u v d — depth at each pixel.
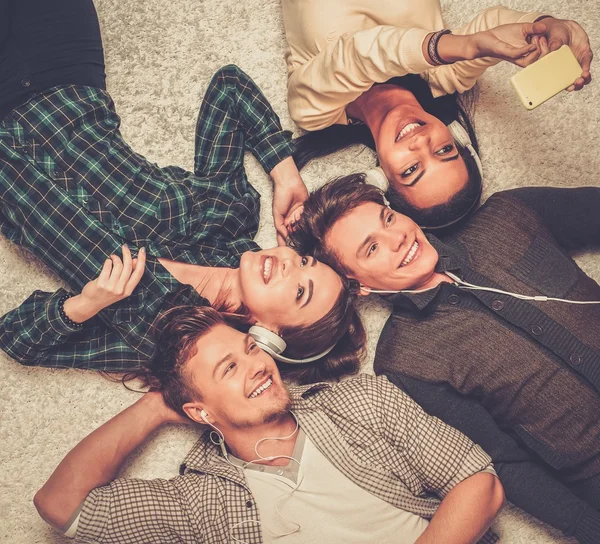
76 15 1.47
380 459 1.38
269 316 1.43
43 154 1.45
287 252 1.44
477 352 1.43
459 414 1.44
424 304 1.45
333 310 1.45
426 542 1.30
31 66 1.43
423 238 1.46
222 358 1.36
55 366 1.49
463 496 1.31
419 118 1.45
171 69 1.63
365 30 1.38
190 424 1.50
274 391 1.37
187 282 1.49
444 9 1.68
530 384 1.41
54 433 1.57
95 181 1.45
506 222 1.48
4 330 1.46
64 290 1.47
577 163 1.69
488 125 1.68
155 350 1.46
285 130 1.61
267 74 1.66
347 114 1.57
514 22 1.41
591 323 1.43
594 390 1.40
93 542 1.49
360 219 1.45
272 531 1.36
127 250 1.42
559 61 1.23
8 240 1.57
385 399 1.38
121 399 1.58
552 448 1.42
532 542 1.60
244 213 1.54
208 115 1.55
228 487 1.38
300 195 1.58
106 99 1.51
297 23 1.53
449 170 1.45
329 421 1.40
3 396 1.56
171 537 1.35
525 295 1.44
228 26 1.65
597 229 1.52
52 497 1.34
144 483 1.37
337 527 1.36
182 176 1.54
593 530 1.41
